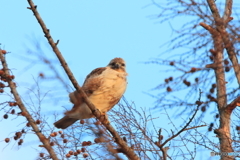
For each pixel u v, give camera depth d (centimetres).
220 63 757
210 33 805
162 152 1068
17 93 1059
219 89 1057
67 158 1068
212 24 803
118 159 1048
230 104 1123
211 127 1051
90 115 1320
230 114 1145
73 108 1245
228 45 740
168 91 771
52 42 1059
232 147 1105
